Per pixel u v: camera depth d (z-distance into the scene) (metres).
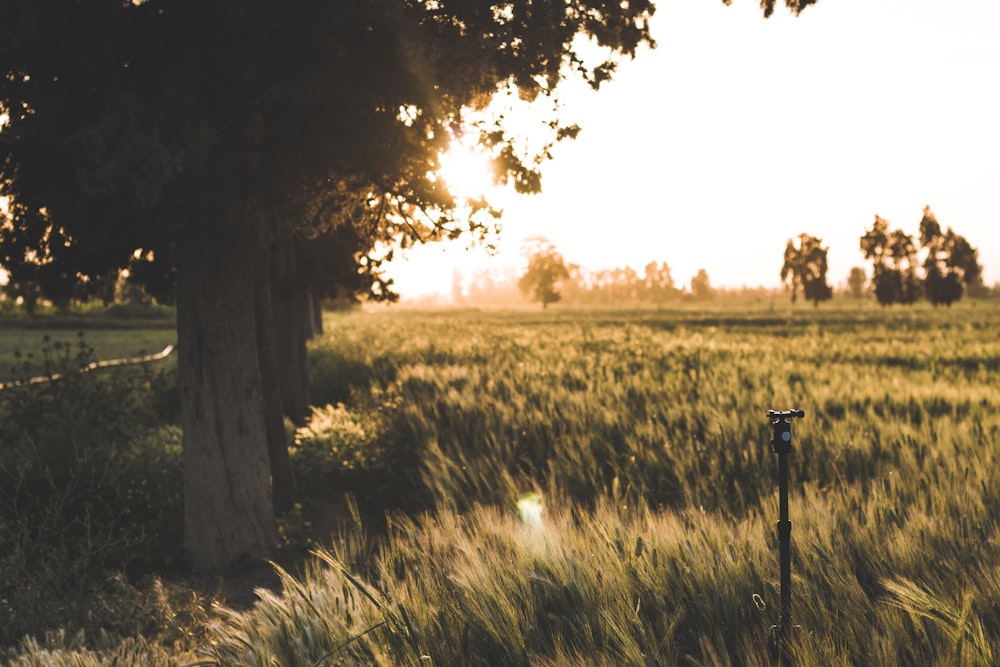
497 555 4.61
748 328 65.56
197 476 8.20
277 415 9.92
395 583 4.59
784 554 3.95
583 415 11.42
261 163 7.09
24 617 5.89
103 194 5.89
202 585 7.48
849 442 9.27
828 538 4.93
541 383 14.80
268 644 4.05
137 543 8.14
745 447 9.30
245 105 6.95
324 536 8.94
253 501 8.30
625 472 8.94
